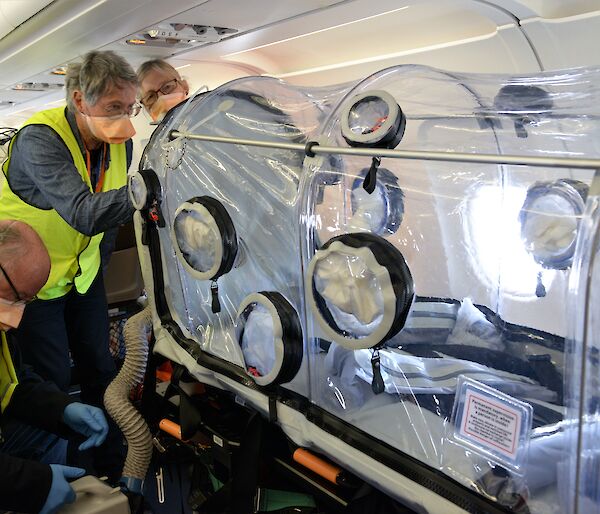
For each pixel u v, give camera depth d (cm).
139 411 188
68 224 216
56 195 197
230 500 136
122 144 240
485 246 121
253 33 234
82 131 218
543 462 96
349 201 128
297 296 133
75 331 257
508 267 118
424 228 127
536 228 102
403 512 113
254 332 129
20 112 484
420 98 142
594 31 182
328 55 260
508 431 97
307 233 125
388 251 104
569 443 86
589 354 82
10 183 218
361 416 122
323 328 113
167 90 245
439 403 116
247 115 168
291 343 122
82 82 190
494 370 120
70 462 262
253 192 148
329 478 126
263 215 145
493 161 92
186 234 144
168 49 260
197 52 267
